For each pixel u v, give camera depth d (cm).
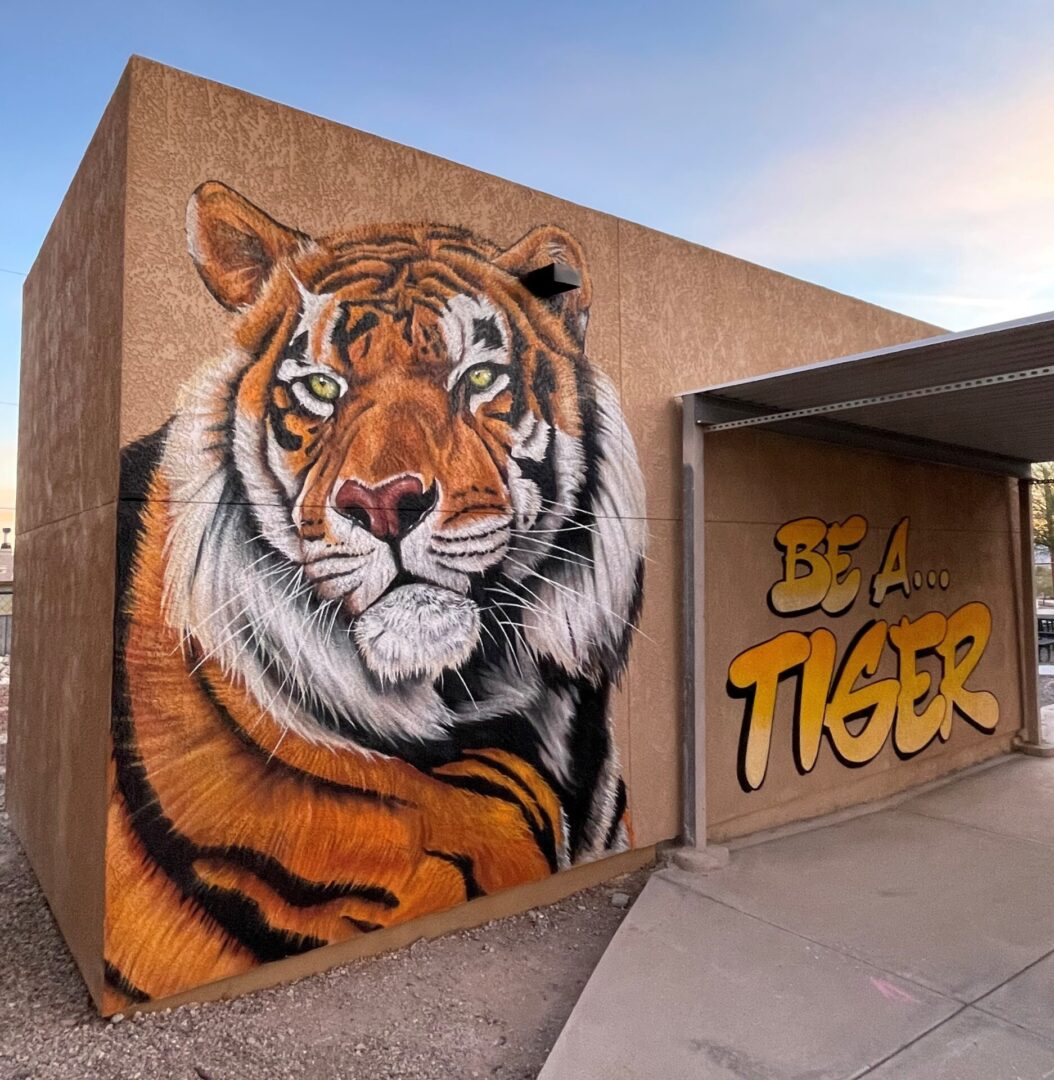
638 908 408
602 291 465
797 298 589
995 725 750
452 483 397
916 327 706
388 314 379
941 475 696
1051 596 2739
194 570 325
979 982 336
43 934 402
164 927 318
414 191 391
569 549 442
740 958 356
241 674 335
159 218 322
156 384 319
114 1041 303
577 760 441
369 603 369
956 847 502
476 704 404
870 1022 307
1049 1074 275
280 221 351
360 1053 299
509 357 421
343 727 361
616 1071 278
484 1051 302
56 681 422
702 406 487
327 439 360
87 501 365
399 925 383
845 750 591
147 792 315
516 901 422
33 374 556
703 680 482
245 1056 296
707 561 504
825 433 557
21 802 543
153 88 322
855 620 604
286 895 346
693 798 479
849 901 417
